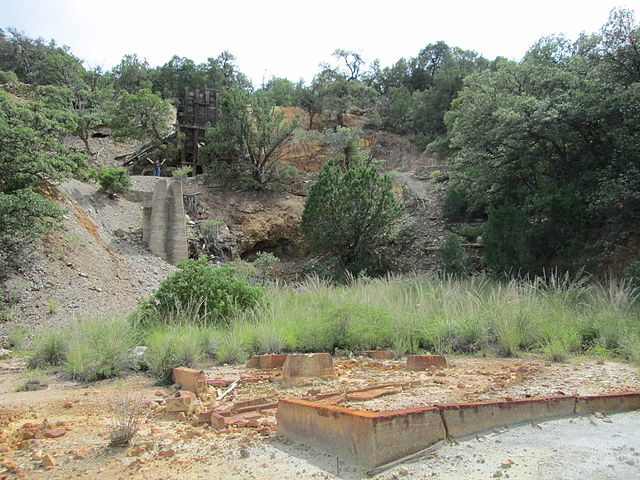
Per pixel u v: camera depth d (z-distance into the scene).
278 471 2.99
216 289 11.09
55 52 65.00
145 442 3.75
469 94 27.02
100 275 17.55
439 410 3.40
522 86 24.44
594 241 19.09
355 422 3.10
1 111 16.81
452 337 9.19
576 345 8.65
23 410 5.12
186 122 38.75
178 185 23.86
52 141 18.89
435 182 38.62
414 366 6.98
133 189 28.55
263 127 34.81
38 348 8.63
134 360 7.65
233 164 35.31
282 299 12.30
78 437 4.00
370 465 2.93
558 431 3.58
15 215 14.42
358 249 26.97
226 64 72.06
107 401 5.43
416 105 60.75
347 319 9.27
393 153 55.53
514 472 2.77
